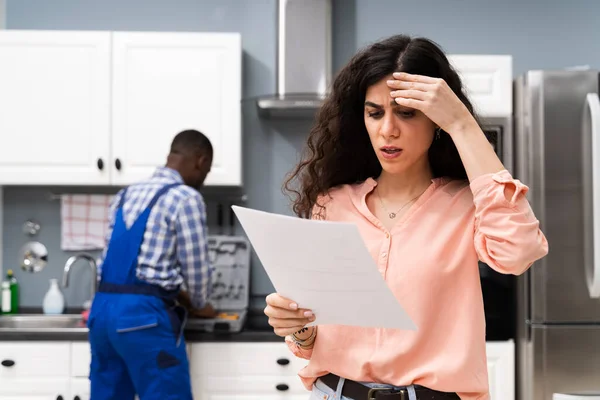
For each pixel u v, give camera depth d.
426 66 1.22
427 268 1.18
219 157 2.96
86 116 2.96
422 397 1.16
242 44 3.31
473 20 3.32
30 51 2.96
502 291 2.83
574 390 2.62
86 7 3.30
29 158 2.96
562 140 2.65
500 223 1.11
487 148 1.15
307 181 1.38
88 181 2.96
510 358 2.71
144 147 2.96
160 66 2.96
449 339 1.17
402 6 3.31
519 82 2.79
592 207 2.61
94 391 2.53
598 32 3.31
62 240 3.28
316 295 1.09
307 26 3.07
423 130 1.19
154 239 2.52
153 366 2.43
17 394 2.66
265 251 1.07
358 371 1.20
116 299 2.46
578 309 2.63
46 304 3.15
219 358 2.67
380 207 1.30
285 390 2.65
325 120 1.35
